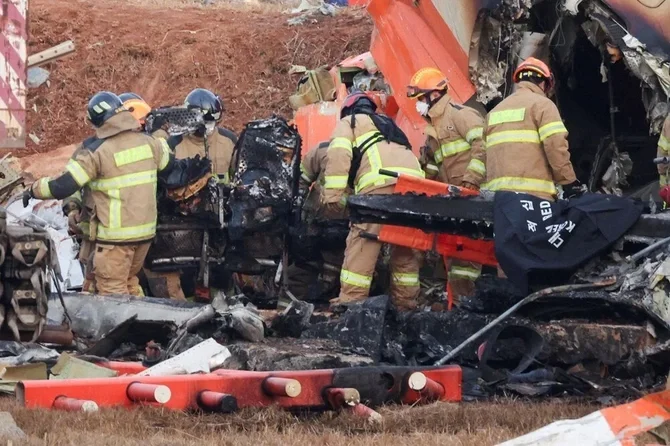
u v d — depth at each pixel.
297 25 45.28
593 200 19.22
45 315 19.75
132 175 23.55
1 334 19.59
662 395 11.61
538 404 16.64
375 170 23.42
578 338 18.30
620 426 11.35
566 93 28.64
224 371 16.09
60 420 14.25
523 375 18.23
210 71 43.06
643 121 28.48
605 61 25.59
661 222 18.80
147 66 43.16
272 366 17.38
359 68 33.69
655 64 23.92
